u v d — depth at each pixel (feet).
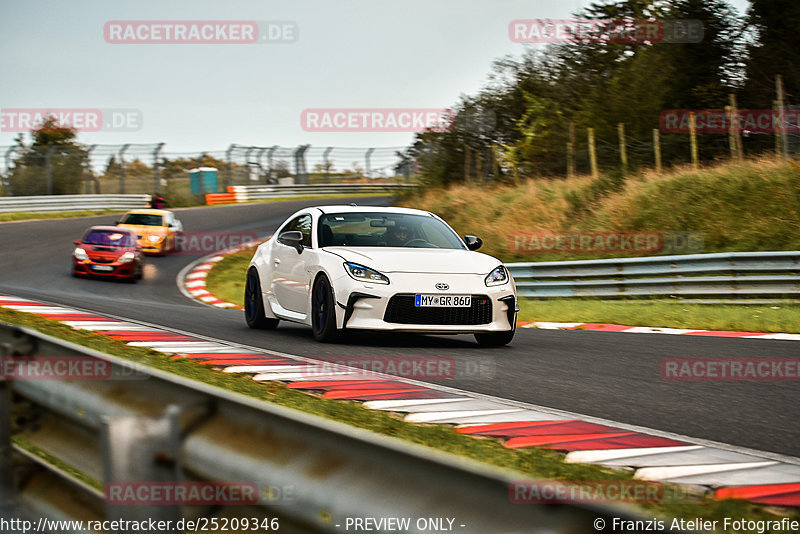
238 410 16.20
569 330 77.71
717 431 33.88
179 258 177.99
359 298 55.31
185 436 17.28
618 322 84.79
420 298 55.01
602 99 213.87
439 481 11.91
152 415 18.43
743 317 82.02
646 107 202.69
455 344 60.44
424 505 11.96
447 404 38.06
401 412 35.91
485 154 242.37
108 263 137.90
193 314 83.05
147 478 16.35
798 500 23.41
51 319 67.77
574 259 139.85
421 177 253.24
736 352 58.13
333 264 57.47
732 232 127.34
